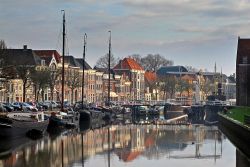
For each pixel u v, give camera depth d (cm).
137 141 7225
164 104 16262
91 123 11006
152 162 5178
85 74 16712
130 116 14712
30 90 13212
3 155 5334
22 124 6656
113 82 19325
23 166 4744
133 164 5019
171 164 5075
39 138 7100
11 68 8888
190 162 5228
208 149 6347
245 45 15062
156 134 8469
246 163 5178
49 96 14112
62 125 8631
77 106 11900
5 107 8925
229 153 5956
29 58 13225
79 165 4903
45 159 5178
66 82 13875
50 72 12019
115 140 7275
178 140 7494
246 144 6303
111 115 12625
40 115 7569
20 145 6147
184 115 16188
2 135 6266
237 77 14488
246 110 10238
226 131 9138
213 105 16238
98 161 5166
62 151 5797
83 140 7100
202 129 9819
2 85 10231
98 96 18100
